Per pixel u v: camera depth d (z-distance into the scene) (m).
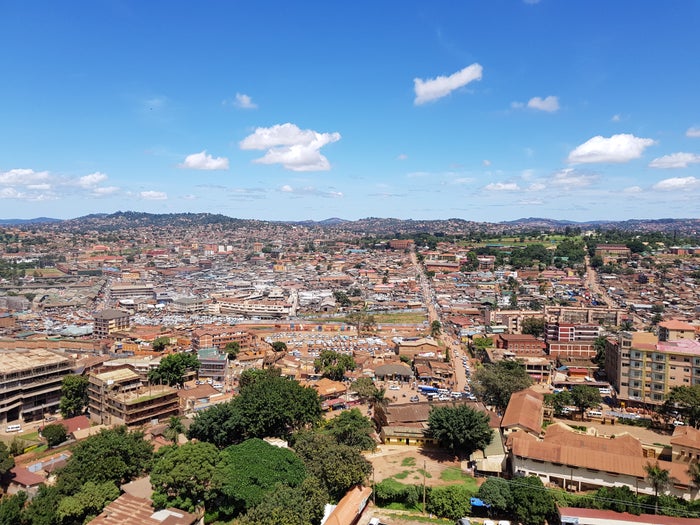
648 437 170.50
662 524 103.31
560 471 126.00
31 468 145.12
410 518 115.94
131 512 107.38
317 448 134.25
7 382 198.38
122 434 139.50
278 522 101.25
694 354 194.50
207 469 111.88
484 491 116.19
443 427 148.50
